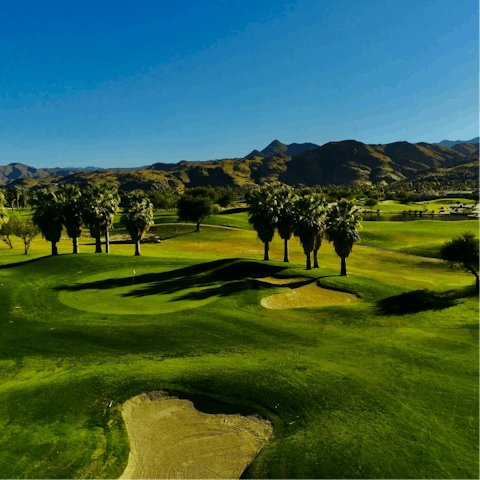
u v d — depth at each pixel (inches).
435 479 494.9
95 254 1923.0
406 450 544.7
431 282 1740.9
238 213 5059.1
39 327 987.3
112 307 1149.7
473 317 1138.7
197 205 3759.8
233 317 1081.4
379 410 640.4
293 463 514.3
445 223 4008.4
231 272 1612.9
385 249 2906.0
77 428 585.3
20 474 485.7
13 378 750.5
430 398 685.9
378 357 850.1
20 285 1371.8
